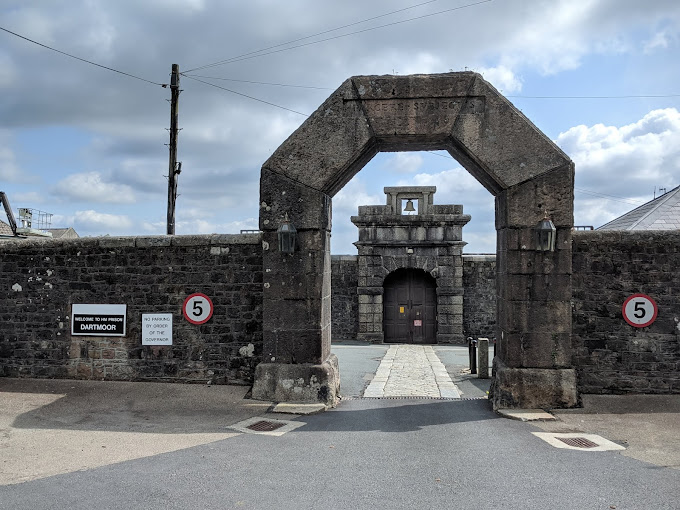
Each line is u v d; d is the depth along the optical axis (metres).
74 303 10.30
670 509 4.73
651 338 9.04
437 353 17.31
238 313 9.91
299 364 9.30
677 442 6.94
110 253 10.23
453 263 20.61
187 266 10.05
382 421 8.24
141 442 6.96
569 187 8.81
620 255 9.12
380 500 4.96
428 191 20.84
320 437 7.29
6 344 10.48
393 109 9.13
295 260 9.34
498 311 9.83
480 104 8.98
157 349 10.08
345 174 9.69
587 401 8.84
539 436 7.31
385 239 20.94
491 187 9.68
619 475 5.64
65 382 10.11
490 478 5.57
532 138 8.88
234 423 8.08
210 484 5.34
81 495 5.00
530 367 8.88
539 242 8.74
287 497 5.01
